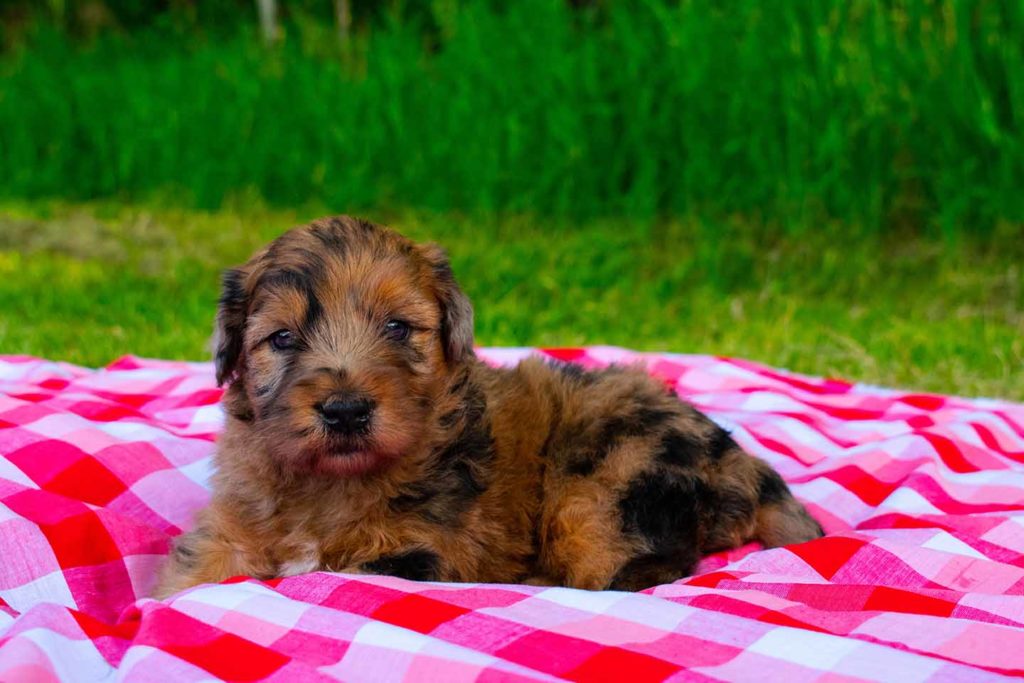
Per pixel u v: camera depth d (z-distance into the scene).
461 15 2.34
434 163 2.15
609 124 2.02
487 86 2.13
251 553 0.85
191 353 1.45
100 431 0.97
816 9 1.86
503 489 0.87
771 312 1.65
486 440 0.87
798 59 1.84
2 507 0.87
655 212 1.97
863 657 0.70
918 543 0.88
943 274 1.71
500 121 2.09
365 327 0.84
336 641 0.72
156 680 0.70
